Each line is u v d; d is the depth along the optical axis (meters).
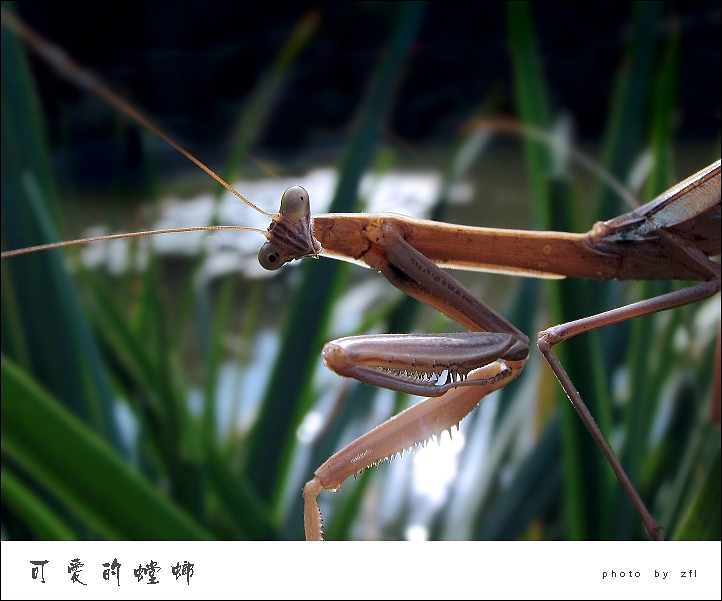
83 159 0.43
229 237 0.32
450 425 0.12
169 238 0.34
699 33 0.48
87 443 0.12
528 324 0.15
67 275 0.14
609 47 0.54
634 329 0.14
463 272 0.30
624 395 0.15
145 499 0.12
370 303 0.28
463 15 0.56
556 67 0.55
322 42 0.55
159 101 0.53
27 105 0.14
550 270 0.12
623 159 0.14
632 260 0.12
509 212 0.37
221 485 0.14
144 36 0.53
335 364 0.10
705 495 0.11
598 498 0.13
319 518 0.11
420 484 0.18
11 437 0.12
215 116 0.53
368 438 0.11
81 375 0.14
